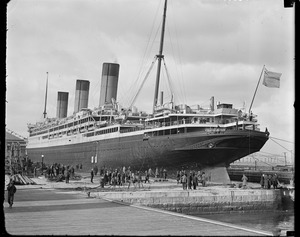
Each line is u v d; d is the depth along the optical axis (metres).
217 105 53.12
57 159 80.38
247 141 48.41
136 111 66.62
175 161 52.06
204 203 35.00
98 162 65.44
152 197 32.72
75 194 26.42
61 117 95.50
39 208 17.61
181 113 53.12
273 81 49.84
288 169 55.25
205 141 48.53
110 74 78.50
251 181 57.66
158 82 70.00
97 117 71.38
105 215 15.12
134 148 57.44
